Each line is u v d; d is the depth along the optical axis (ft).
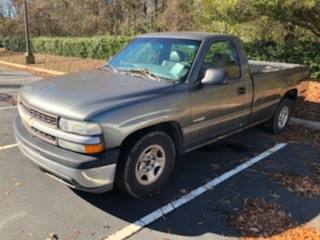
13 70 51.08
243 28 34.22
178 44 15.15
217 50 15.30
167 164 13.43
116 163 11.56
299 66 21.25
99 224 11.51
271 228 11.49
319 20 31.17
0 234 10.86
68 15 94.07
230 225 11.60
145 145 12.46
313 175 15.34
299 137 20.21
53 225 11.38
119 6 86.48
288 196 13.55
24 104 13.01
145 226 11.48
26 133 12.85
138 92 12.44
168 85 13.26
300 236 11.10
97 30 89.97
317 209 12.69
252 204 12.89
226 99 15.38
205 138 15.08
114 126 11.24
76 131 10.98
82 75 14.71
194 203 12.89
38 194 13.19
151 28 76.33
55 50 75.05
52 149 11.52
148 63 15.15
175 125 13.37
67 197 13.03
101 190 11.55
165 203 12.84
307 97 27.32
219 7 29.63
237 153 17.66
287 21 31.48
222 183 14.46
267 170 15.75
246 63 16.70
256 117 18.12
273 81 18.53
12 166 15.49
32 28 97.50
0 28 103.04
